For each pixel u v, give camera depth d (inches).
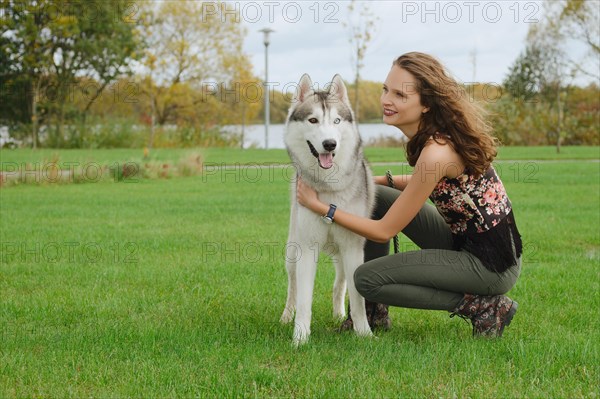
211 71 1411.2
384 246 178.2
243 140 1364.4
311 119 165.5
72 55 1316.4
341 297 187.8
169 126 1422.2
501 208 151.3
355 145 168.7
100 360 141.8
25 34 1212.5
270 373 130.5
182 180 626.8
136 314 182.7
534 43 1235.2
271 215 387.2
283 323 179.0
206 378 129.0
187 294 207.6
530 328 165.2
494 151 148.1
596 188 517.7
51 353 145.7
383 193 179.0
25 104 1300.4
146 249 282.2
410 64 150.9
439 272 151.6
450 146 145.7
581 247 280.7
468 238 153.0
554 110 1314.0
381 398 119.4
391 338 159.5
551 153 1002.7
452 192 149.5
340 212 156.0
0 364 138.6
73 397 121.8
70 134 1268.5
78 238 308.5
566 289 205.0
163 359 140.9
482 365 135.7
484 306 156.3
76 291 208.8
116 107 1406.3
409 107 151.7
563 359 138.1
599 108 1339.8
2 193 506.6
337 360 141.6
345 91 173.9
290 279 184.7
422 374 131.0
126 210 411.5
